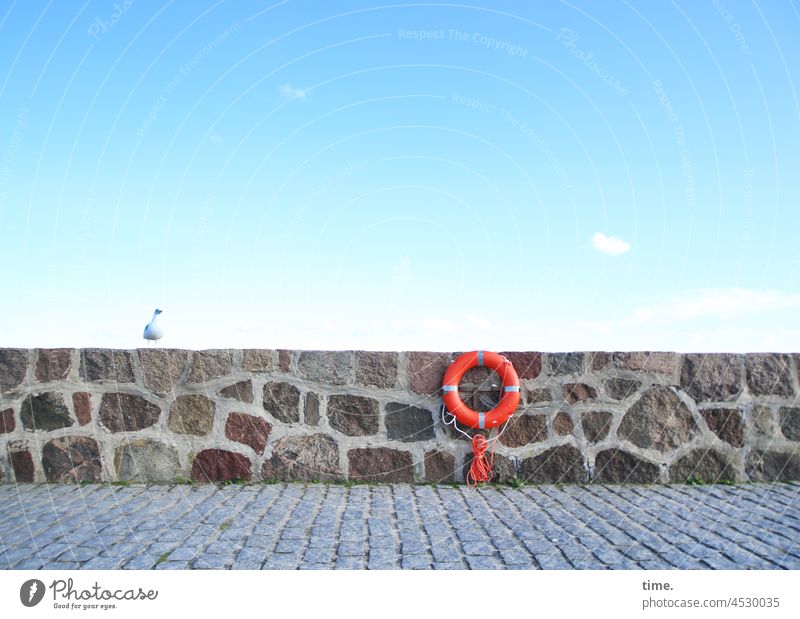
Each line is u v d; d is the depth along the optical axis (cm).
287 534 408
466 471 541
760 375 552
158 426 534
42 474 529
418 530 418
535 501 488
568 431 542
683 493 511
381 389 543
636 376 545
